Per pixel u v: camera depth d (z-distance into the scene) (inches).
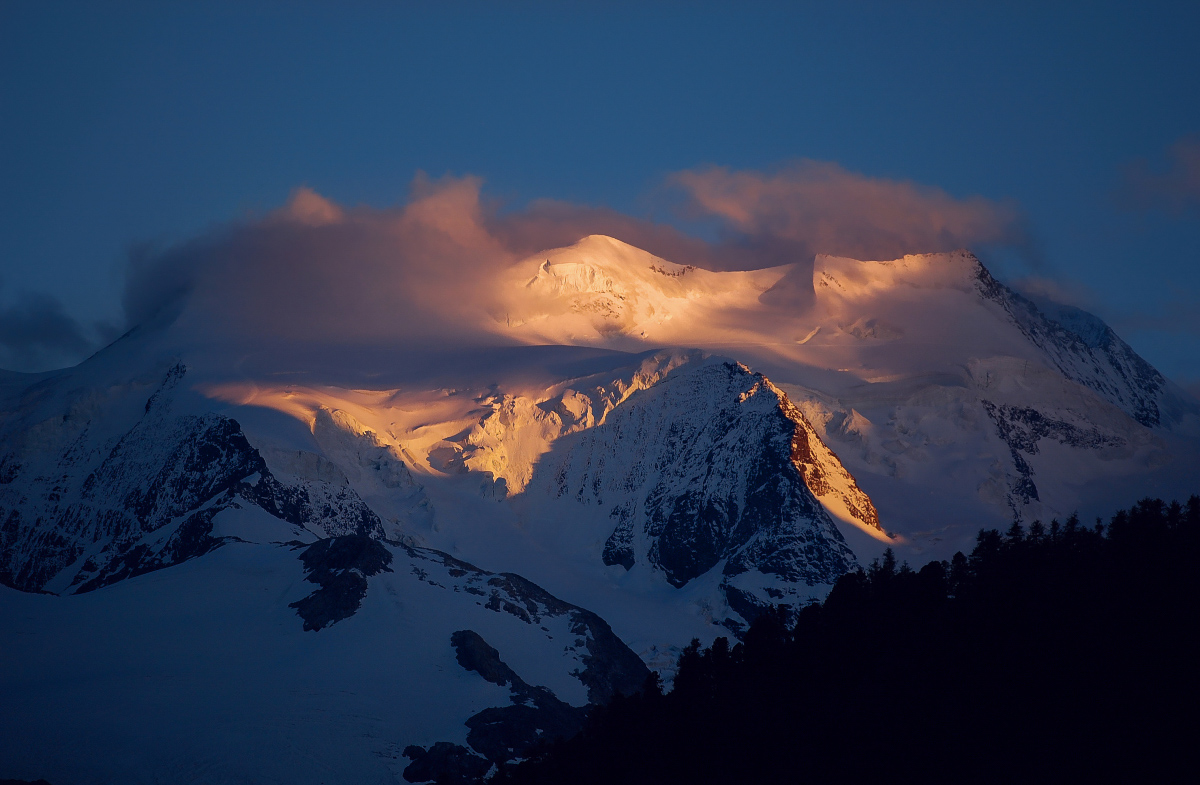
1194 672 7209.6
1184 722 6840.6
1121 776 6668.3
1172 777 6550.2
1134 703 7096.5
